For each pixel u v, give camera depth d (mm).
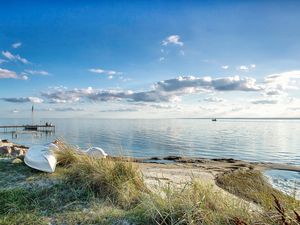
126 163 6305
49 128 59125
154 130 60312
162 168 12695
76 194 5508
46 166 6551
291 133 58375
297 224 3648
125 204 5227
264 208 4301
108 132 48094
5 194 5391
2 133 50344
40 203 5180
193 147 27016
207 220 4184
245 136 46000
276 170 13992
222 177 11148
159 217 4469
